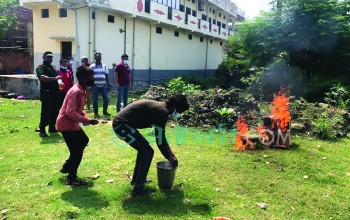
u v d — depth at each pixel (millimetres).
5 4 22547
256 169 5410
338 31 17625
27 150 6172
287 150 6574
